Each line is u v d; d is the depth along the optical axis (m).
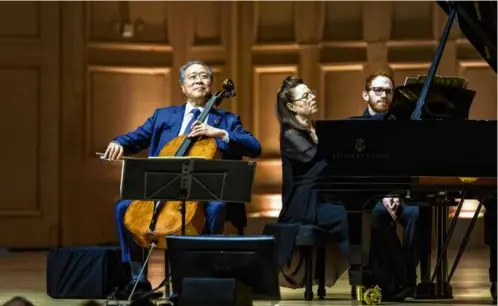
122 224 13.80
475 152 13.48
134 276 13.88
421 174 13.45
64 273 14.38
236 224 14.06
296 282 14.51
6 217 23.81
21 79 23.95
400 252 14.07
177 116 14.39
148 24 24.67
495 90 23.88
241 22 24.83
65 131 24.08
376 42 24.25
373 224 14.04
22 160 23.92
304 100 14.62
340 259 14.61
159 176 12.14
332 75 24.47
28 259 21.45
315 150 14.47
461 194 13.76
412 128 13.44
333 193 13.55
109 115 24.41
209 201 12.77
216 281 11.14
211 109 14.35
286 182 14.65
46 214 24.00
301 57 24.59
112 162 24.38
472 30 14.22
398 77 24.19
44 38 24.03
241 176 12.23
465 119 13.62
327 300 14.32
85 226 24.22
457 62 23.95
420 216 14.30
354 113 24.36
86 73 24.22
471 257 21.44
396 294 14.09
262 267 11.25
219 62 24.84
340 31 24.47
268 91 24.73
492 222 14.06
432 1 24.09
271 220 23.88
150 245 13.18
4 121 23.84
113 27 24.47
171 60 24.77
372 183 13.45
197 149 13.55
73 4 24.16
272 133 24.67
